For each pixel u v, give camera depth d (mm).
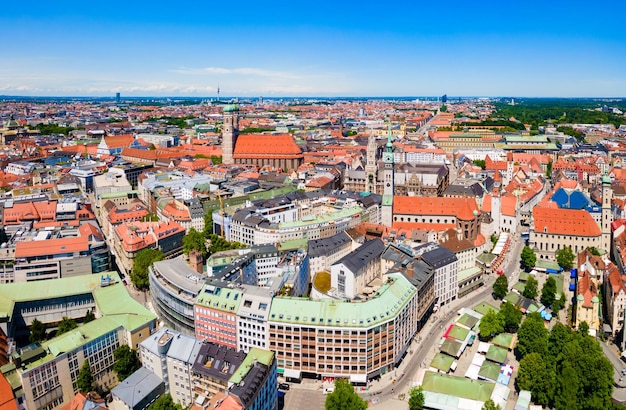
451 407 198250
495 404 198375
